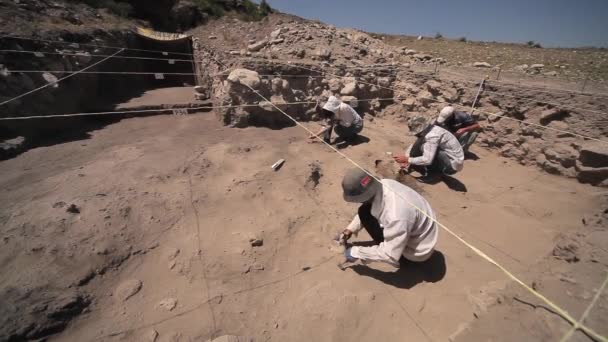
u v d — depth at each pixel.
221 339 1.89
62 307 2.06
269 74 6.30
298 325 2.15
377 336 2.05
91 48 7.91
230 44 10.52
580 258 2.05
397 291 2.41
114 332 2.03
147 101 8.12
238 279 2.56
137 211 3.13
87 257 2.50
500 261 2.73
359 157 5.02
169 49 12.70
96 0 13.10
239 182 3.85
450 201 3.94
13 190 3.54
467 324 1.79
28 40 6.07
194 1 16.39
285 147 5.09
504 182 4.52
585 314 1.52
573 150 4.53
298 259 2.84
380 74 7.45
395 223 2.19
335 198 3.93
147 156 4.55
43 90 5.76
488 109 5.81
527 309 1.73
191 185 3.76
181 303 2.29
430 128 4.06
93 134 5.91
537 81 6.27
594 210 3.53
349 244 2.89
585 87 5.51
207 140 5.33
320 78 6.79
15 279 2.20
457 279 2.47
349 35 10.95
